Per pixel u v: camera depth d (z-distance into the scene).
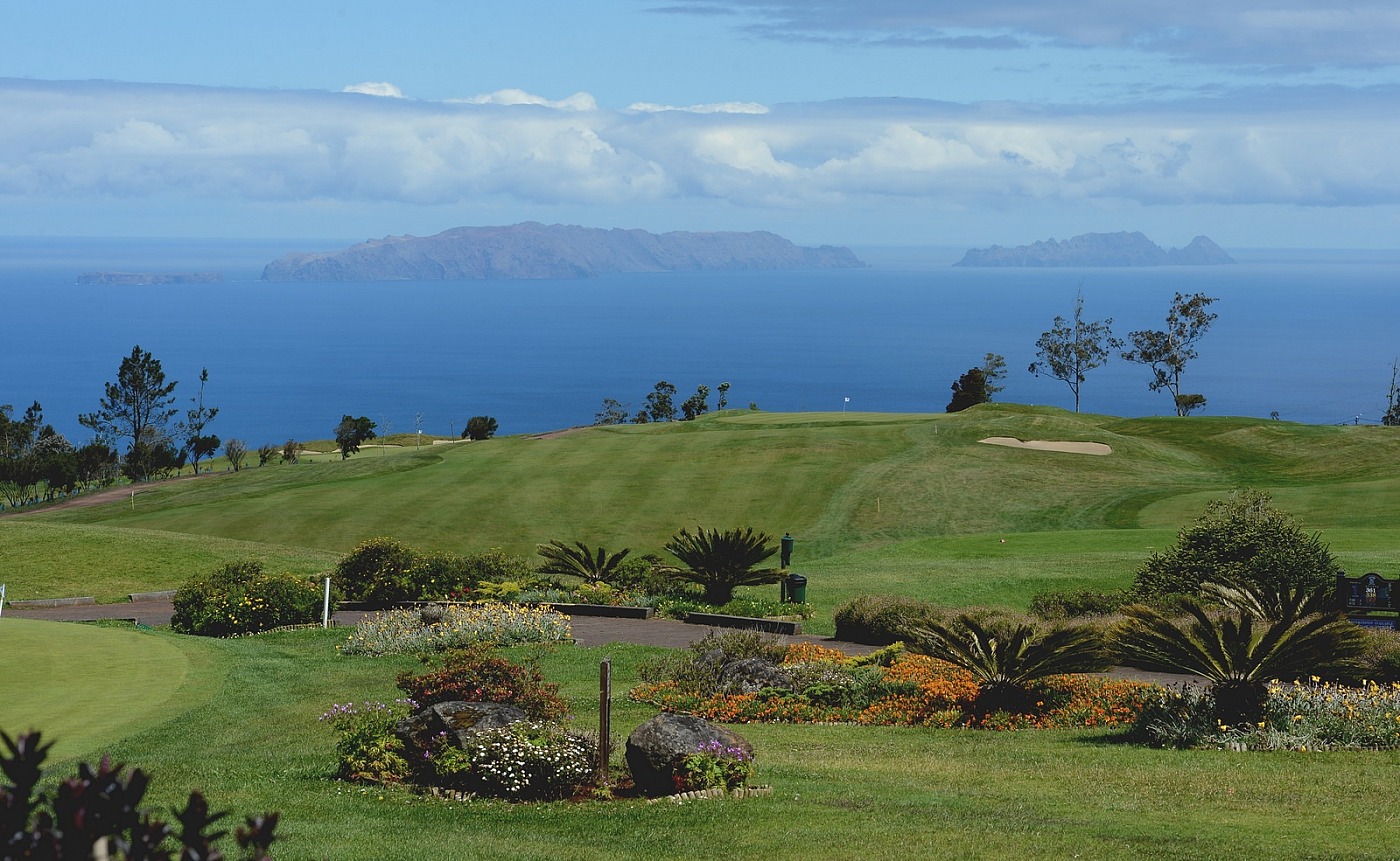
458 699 13.70
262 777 12.76
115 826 3.91
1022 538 40.62
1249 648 14.67
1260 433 68.94
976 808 11.09
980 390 123.81
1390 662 17.14
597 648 23.48
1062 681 17.77
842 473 57.38
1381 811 10.69
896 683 18.27
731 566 29.17
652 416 152.62
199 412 126.94
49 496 96.81
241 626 26.80
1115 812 10.91
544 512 50.03
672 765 12.06
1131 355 134.38
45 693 18.02
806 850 9.49
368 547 31.11
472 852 9.45
